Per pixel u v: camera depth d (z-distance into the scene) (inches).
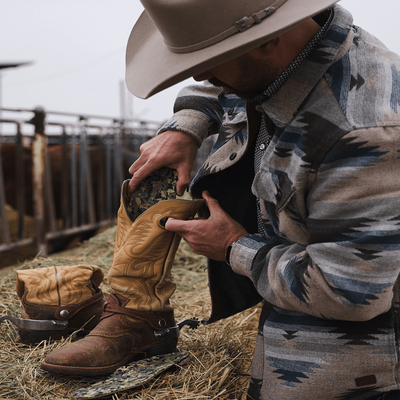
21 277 64.5
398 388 41.8
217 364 54.4
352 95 39.6
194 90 63.9
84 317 65.1
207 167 54.4
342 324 42.6
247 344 67.9
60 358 51.0
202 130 58.2
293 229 42.6
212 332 67.8
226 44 36.6
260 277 44.4
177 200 53.9
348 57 41.3
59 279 64.5
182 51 39.4
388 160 37.3
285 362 44.4
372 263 36.7
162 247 55.7
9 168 207.2
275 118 42.8
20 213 155.5
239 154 51.1
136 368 52.6
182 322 61.4
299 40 42.4
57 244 187.6
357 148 37.6
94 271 68.3
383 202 37.3
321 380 42.5
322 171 39.1
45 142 160.6
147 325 55.9
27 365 55.3
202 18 37.2
